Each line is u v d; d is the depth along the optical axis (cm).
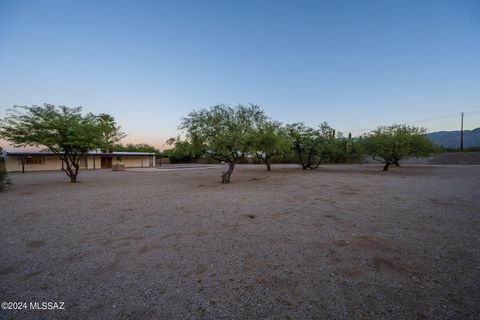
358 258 359
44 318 233
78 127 1322
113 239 456
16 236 477
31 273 325
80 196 955
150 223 563
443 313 231
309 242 427
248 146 1269
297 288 280
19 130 1227
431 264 336
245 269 330
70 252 396
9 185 1314
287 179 1560
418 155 2066
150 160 3825
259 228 514
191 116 1254
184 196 934
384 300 253
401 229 493
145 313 238
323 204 753
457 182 1284
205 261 357
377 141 2083
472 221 548
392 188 1086
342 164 3597
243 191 1052
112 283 297
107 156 3353
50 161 2750
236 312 238
